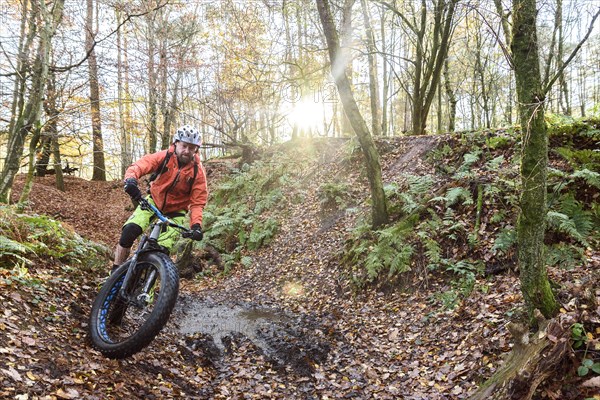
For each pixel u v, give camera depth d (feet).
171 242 14.05
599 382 9.85
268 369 16.07
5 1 30.04
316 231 32.91
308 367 16.15
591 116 25.08
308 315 22.07
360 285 22.94
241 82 53.98
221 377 15.28
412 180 27.71
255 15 49.73
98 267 18.98
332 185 34.73
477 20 12.75
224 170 57.82
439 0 35.94
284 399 13.89
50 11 28.02
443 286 20.06
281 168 45.03
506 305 16.10
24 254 16.12
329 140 48.21
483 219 21.93
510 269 18.67
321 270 26.94
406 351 16.48
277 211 39.01
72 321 13.24
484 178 24.13
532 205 12.18
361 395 14.01
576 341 11.16
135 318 15.97
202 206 14.43
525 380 10.46
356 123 25.99
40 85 26.09
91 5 36.52
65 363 10.71
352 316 20.70
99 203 65.36
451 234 21.84
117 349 11.68
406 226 23.85
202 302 25.12
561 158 22.91
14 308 11.94
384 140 39.91
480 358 13.74
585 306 12.25
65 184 73.56
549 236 18.83
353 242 26.73
